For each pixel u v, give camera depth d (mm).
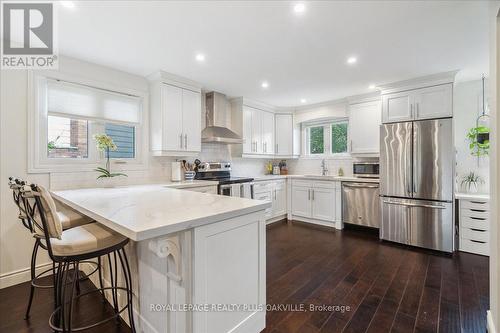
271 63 2865
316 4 1790
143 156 3301
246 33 2188
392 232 3434
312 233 3895
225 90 3965
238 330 1485
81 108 2764
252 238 1578
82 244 1394
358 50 2531
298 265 2697
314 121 5160
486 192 3344
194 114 3541
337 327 1702
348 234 3842
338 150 4938
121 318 1822
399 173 3375
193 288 1235
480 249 2977
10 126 2305
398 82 3492
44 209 1316
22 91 2367
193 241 1232
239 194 3854
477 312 1840
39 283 2363
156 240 1169
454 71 3076
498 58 1419
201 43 2365
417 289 2180
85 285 2326
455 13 1903
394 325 1714
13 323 1769
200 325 1264
